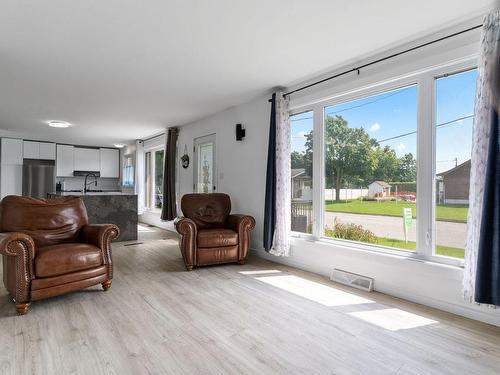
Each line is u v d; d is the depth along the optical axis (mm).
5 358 1860
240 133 4816
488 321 2316
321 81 3588
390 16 2357
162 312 2541
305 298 2859
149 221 8047
